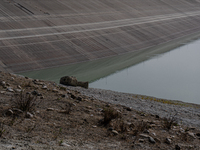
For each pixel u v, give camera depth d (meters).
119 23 102.62
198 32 127.31
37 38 70.50
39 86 18.91
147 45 91.81
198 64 72.31
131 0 140.25
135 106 21.44
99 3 118.56
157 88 48.41
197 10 168.38
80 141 9.23
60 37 75.00
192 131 14.98
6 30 70.25
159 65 68.38
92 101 18.06
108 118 12.29
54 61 62.66
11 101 12.65
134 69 62.88
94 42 79.19
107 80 51.25
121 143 9.94
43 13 88.31
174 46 95.31
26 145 7.41
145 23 112.62
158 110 21.84
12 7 85.94
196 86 51.91
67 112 12.67
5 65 55.03
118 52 78.94
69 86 25.94
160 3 155.00
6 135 8.06
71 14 95.56
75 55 68.81
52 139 8.76
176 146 10.53
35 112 11.63
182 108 25.78
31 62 59.22
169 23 124.94
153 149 9.91
